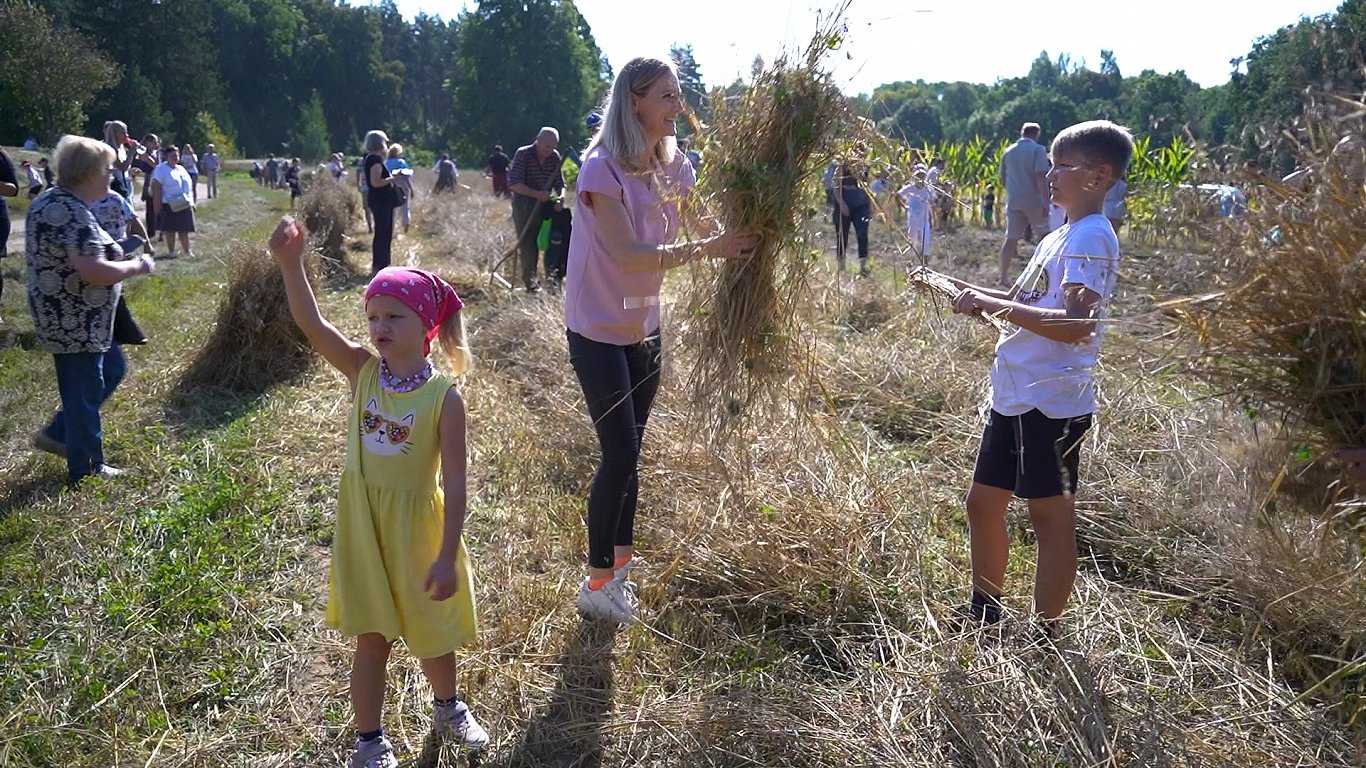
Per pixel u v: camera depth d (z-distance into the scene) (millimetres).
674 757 2730
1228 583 3486
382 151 10695
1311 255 2119
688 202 3086
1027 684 2686
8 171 8555
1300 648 3096
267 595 3586
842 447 4371
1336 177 2135
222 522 4121
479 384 6348
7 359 6727
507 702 2975
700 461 4461
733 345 3045
